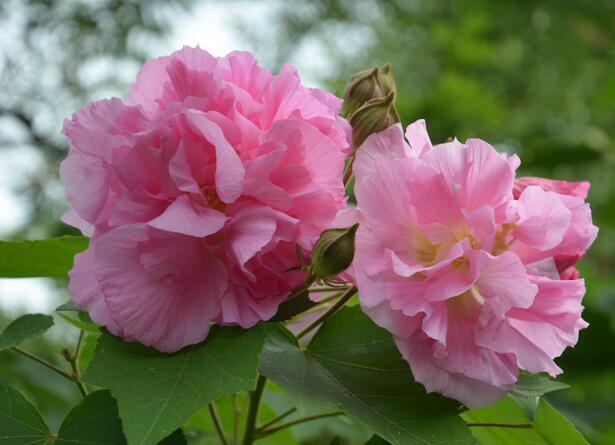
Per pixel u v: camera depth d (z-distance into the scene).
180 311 0.38
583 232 0.41
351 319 0.43
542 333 0.39
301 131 0.38
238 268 0.38
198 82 0.39
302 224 0.39
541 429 0.45
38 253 0.46
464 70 1.54
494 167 0.39
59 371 0.47
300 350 0.42
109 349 0.38
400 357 0.42
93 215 0.39
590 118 1.76
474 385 0.39
